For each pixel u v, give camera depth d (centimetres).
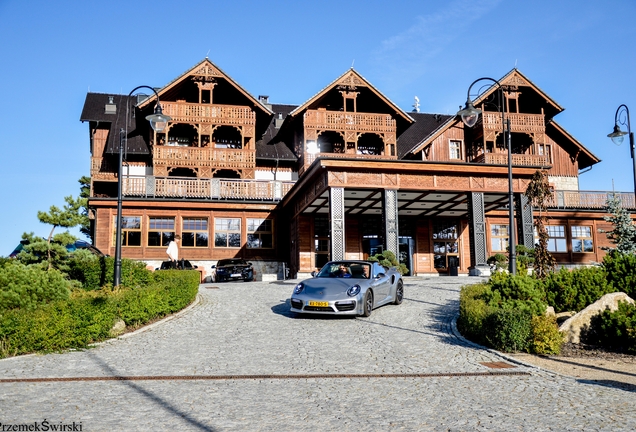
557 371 840
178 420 558
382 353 932
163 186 2959
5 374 763
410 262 3097
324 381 739
